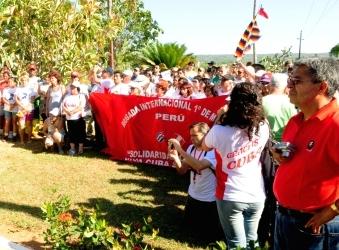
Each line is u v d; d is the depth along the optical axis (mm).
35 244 4609
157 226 5234
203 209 4945
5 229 4969
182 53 26875
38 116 10141
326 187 2418
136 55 29109
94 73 11125
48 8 11820
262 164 3996
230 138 3342
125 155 8195
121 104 8141
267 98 4555
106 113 8289
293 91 2529
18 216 5352
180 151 4770
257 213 3545
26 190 6367
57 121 8617
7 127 9727
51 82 8727
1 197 6020
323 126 2404
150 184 6906
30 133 9539
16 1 11797
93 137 10008
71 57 12047
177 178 7277
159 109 7832
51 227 4309
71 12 12039
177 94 9719
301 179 2504
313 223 2471
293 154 2561
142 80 11516
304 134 2529
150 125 7934
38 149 8891
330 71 2406
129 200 6129
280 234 2730
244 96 3295
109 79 10625
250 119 3285
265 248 3352
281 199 2660
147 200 6156
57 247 4207
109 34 13219
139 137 8055
